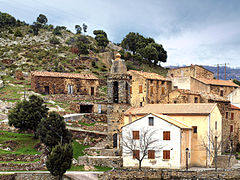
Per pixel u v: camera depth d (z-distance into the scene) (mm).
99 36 198250
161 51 156625
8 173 42406
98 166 49688
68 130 55375
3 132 58000
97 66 130250
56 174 42281
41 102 59469
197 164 52406
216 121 57000
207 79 80125
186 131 50219
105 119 70875
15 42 167875
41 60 130000
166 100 71000
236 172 45875
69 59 132250
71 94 90062
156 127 48719
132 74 75875
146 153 48656
